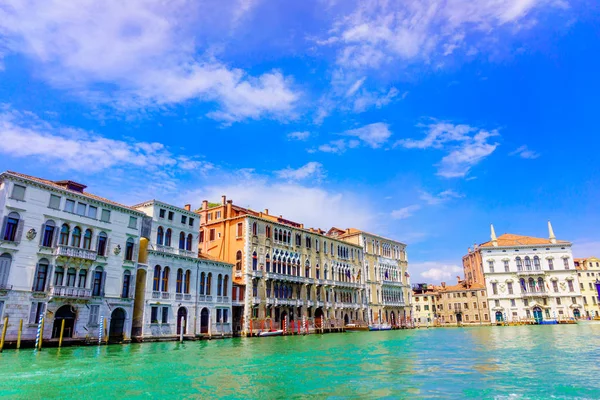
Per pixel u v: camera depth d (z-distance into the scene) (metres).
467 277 108.25
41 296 29.78
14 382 16.03
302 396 13.80
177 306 40.28
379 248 77.38
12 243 28.64
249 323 48.31
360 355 25.95
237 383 16.06
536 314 86.62
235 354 26.56
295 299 55.31
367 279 71.75
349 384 15.78
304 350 29.64
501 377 16.92
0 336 27.38
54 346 29.86
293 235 58.09
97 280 33.72
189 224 44.00
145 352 27.61
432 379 16.67
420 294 104.75
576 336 41.72
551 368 19.20
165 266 39.94
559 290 86.06
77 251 32.09
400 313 79.19
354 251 70.31
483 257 91.88
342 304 63.84
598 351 26.41
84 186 35.25
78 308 32.06
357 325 62.78
